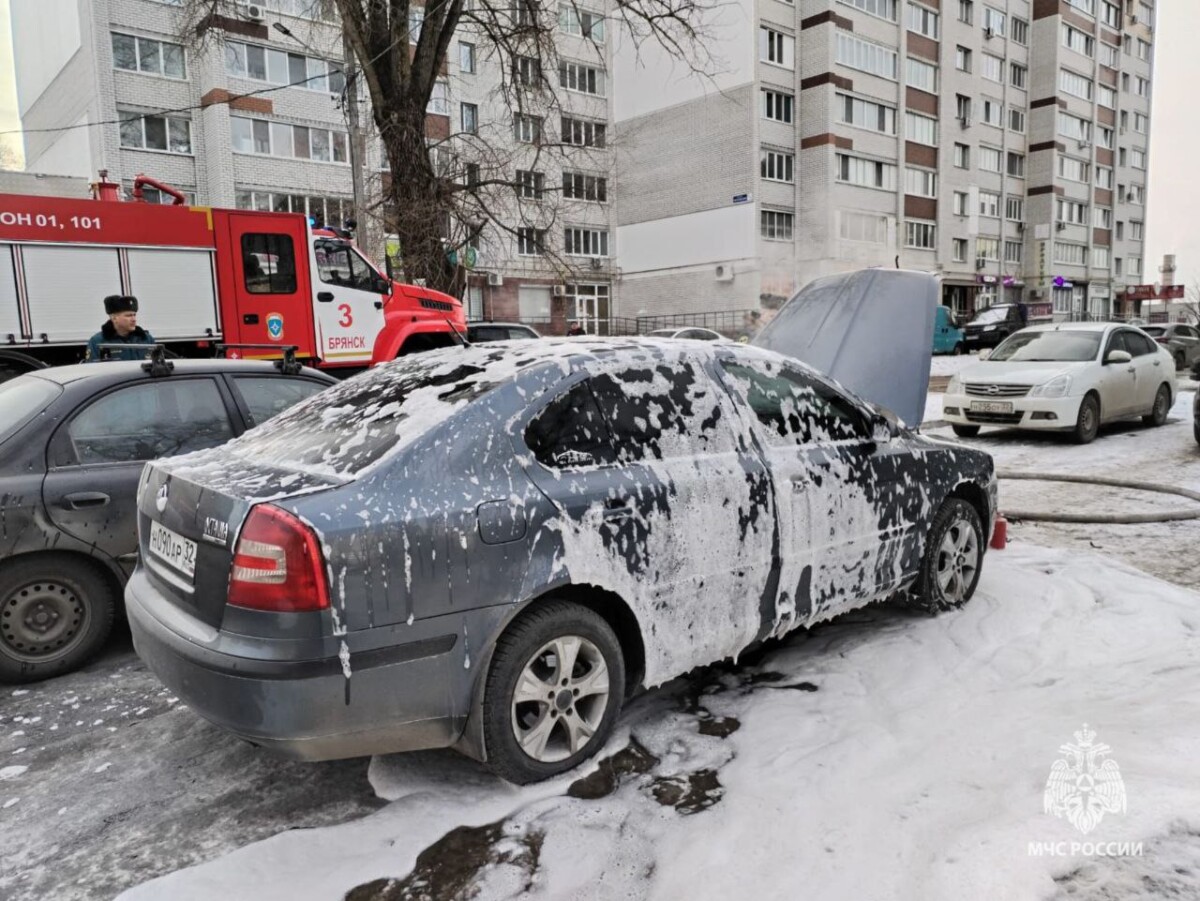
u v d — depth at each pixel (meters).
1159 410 12.20
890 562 3.96
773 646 4.05
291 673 2.38
